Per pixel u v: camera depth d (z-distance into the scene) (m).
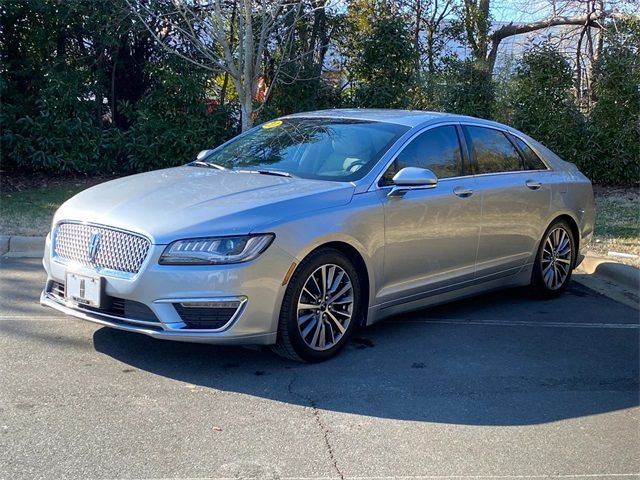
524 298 6.91
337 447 3.68
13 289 6.33
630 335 5.83
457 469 3.53
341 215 4.78
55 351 4.80
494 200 5.96
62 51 12.52
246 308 4.32
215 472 3.37
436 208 5.44
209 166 5.74
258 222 4.39
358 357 5.02
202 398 4.18
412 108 13.91
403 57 13.30
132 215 4.44
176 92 12.44
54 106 11.72
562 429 4.04
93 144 12.08
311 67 13.13
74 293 4.53
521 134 6.68
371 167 5.20
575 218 6.93
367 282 5.04
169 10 12.04
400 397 4.36
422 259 5.41
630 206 11.87
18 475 3.26
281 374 4.60
